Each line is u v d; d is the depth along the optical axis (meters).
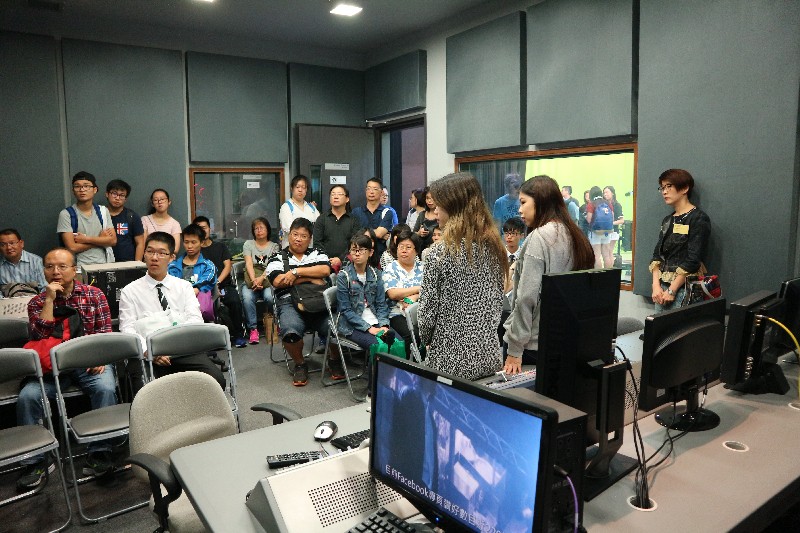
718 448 1.77
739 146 3.61
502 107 5.24
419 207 5.38
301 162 6.86
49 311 3.16
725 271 3.74
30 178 5.53
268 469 1.67
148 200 6.12
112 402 3.13
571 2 4.54
